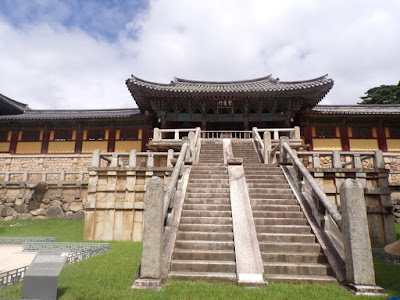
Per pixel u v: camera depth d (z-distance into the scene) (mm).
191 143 13719
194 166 11070
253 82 28875
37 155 24828
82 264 6836
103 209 11070
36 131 25766
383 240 10047
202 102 22797
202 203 8352
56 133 25625
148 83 22797
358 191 5301
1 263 7707
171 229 6801
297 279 5398
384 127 24188
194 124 25500
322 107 25344
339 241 6355
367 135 23922
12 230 14766
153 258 5242
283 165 10875
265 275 5539
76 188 18578
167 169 11008
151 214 5465
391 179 22281
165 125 23250
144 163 22562
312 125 24328
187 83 28641
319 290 4836
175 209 7617
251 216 7262
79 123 25281
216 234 6766
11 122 25375
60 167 24547
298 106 22438
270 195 8695
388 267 6887
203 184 9320
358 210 5215
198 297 4488
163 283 5188
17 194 18312
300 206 7980
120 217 10961
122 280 5465
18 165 24766
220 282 5332
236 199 8008
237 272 5426
